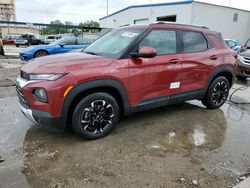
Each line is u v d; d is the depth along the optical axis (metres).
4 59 13.26
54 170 2.79
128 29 4.11
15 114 4.41
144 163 2.98
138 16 26.42
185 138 3.71
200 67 4.44
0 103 5.01
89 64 3.25
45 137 3.56
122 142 3.49
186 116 4.66
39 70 3.10
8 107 4.78
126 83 3.52
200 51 4.48
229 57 4.96
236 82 8.77
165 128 4.05
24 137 3.55
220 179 2.73
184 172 2.83
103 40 4.29
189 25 4.50
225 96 5.21
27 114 3.27
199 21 20.98
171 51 4.06
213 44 4.75
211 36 4.77
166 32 4.05
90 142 3.45
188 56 4.24
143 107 3.84
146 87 3.76
